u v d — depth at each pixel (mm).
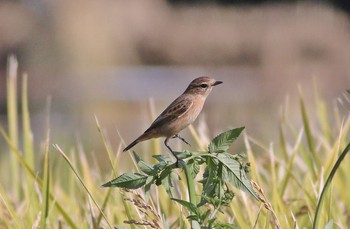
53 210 9242
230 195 6602
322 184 8727
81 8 46094
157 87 44875
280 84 39875
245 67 50094
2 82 42906
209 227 6477
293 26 49438
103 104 36344
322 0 51688
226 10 55406
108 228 8594
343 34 48781
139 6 52250
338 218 9125
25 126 10977
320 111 11625
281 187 9391
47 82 39875
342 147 10078
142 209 7922
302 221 8805
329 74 41281
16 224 8562
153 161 10117
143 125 27453
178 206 8328
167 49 52531
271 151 9414
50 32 44844
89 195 7988
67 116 33281
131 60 49969
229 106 26891
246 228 8391
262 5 53062
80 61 43906
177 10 56125
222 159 6520
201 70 50688
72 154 10633
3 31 44500
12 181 11094
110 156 8477
